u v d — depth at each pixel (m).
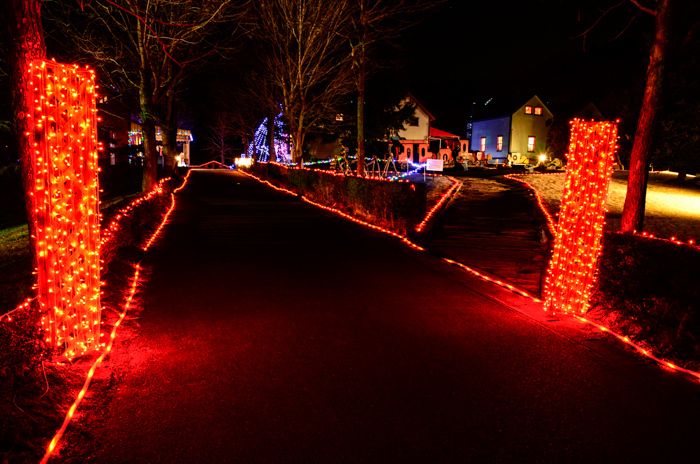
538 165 39.62
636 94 24.41
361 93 17.22
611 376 4.39
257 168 33.22
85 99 4.75
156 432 3.44
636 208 8.15
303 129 27.00
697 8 9.36
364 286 7.44
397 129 37.16
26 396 3.60
